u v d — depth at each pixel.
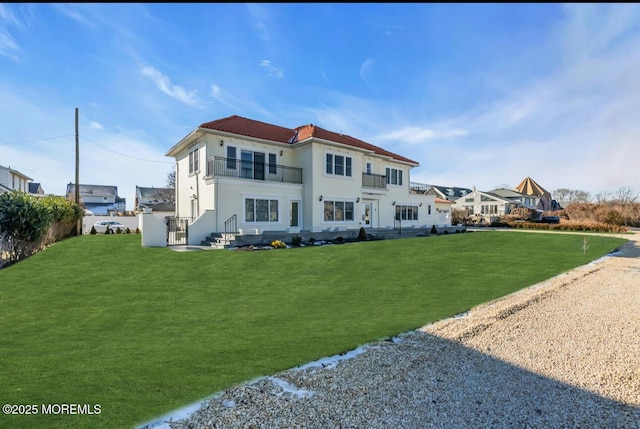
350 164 21.42
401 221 26.78
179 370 4.02
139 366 4.16
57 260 11.83
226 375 3.87
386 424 2.88
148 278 9.87
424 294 8.41
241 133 18.41
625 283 9.23
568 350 4.63
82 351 4.79
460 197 63.75
